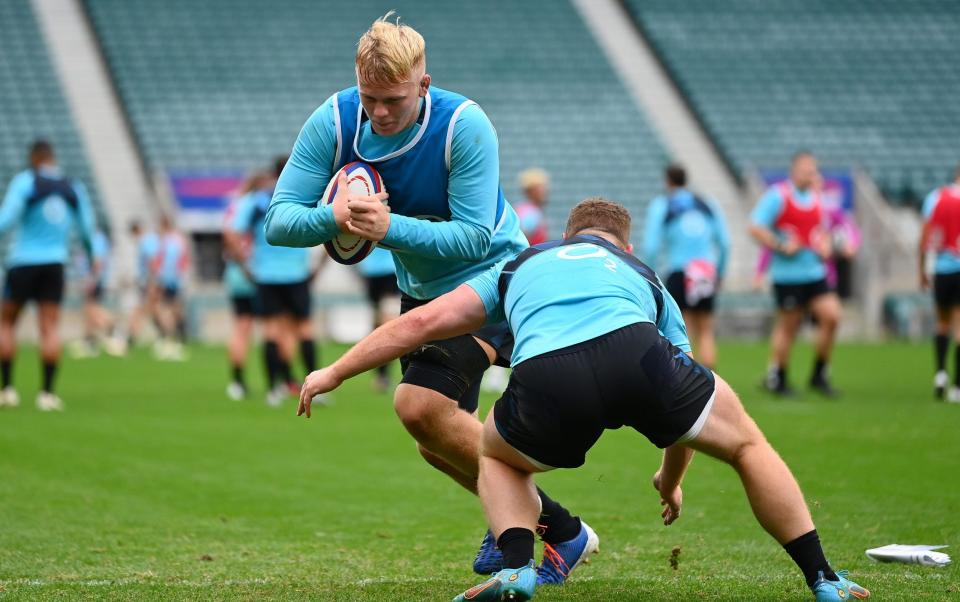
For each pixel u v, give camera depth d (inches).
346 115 506.0
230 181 2866.6
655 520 697.6
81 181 2859.3
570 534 525.7
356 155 507.5
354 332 2691.9
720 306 2797.7
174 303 2370.8
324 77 3312.0
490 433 454.6
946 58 3654.0
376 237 478.3
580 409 431.5
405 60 466.9
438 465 577.0
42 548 611.5
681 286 1414.9
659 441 445.1
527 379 438.6
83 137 3058.6
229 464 922.7
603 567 566.3
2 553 597.3
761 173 3127.5
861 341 2731.3
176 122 3088.1
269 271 1360.7
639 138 3267.7
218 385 1631.4
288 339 1424.7
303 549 614.9
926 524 666.8
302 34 3437.5
